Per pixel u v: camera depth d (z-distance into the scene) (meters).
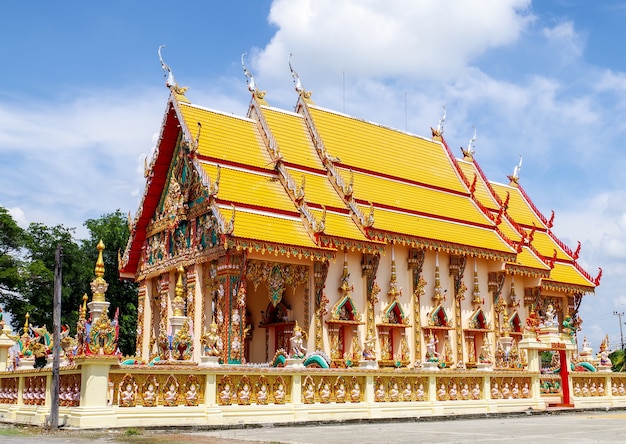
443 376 27.38
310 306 32.41
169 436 17.45
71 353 21.84
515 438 16.73
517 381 30.45
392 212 37.38
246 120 36.56
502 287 42.19
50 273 50.75
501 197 51.41
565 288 47.16
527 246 45.84
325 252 31.61
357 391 24.52
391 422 24.12
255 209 31.73
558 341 32.66
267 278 31.34
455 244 38.34
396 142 42.91
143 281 38.88
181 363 21.89
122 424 19.00
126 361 29.05
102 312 19.30
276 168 34.81
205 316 32.66
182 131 33.94
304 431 19.50
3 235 51.09
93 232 56.06
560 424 22.58
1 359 27.80
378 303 35.44
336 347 32.75
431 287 38.41
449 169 45.09
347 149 38.88
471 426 21.73
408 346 36.50
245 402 21.66
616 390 35.72
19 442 15.45
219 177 31.33
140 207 38.47
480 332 40.44
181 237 34.75
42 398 21.95
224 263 30.22
